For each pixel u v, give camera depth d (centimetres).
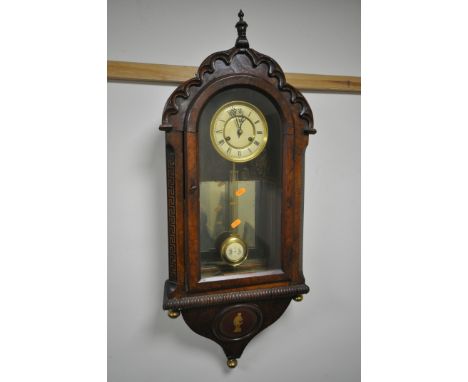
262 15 82
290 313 92
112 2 73
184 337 85
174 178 60
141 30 75
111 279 80
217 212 64
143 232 80
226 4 79
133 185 79
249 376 90
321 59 86
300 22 84
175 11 77
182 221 61
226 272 65
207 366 87
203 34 78
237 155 62
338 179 91
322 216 91
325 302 94
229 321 66
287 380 94
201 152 61
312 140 88
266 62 61
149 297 82
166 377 85
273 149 64
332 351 96
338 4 86
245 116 62
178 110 58
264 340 91
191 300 61
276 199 65
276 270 66
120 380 83
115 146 77
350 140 90
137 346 83
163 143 79
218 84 58
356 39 88
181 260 62
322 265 93
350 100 89
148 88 77
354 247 94
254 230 66
